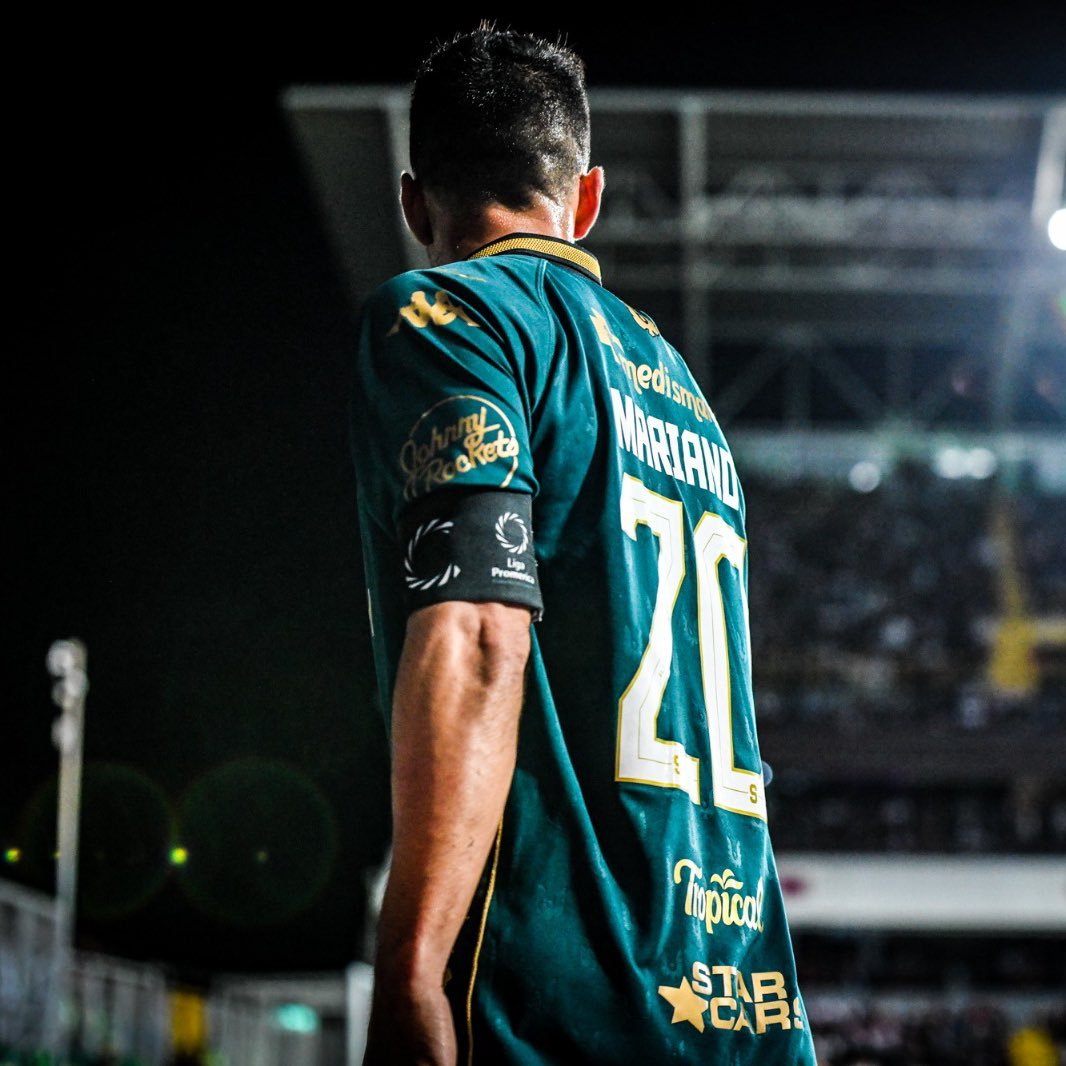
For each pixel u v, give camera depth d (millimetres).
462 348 1675
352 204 25000
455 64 2027
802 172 27953
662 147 26656
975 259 29781
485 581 1526
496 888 1600
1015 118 25953
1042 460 34594
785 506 34188
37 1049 13969
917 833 27422
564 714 1699
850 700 29172
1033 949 27641
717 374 34156
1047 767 27672
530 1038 1556
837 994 27078
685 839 1706
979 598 31938
